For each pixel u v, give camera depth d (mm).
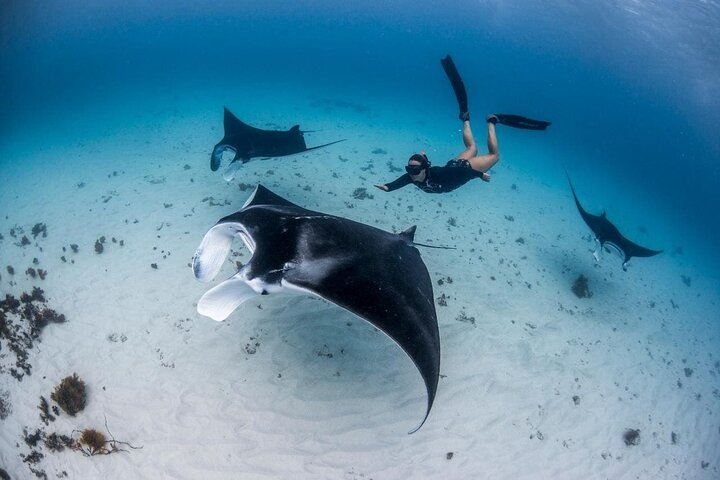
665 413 8375
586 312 10953
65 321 8336
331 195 14500
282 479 5730
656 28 29703
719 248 26344
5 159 19391
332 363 7418
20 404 6871
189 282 9406
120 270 9875
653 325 11648
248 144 10344
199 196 13844
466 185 18953
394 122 31234
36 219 12891
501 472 6270
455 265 11359
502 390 7652
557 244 14773
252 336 7844
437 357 3494
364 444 6250
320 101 34750
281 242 3406
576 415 7586
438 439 6512
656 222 26672
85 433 6004
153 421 6371
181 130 23172
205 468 5789
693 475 7211
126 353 7543
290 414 6520
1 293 9648
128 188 14656
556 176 27641
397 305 3543
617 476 6734
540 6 37906
